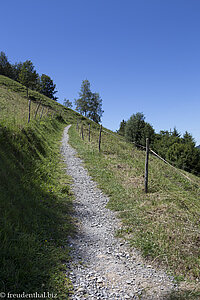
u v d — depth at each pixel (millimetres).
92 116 92875
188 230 4727
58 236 4602
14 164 6875
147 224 5305
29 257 3424
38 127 16578
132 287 3344
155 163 13297
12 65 88688
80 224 5590
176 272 3695
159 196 7102
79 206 6816
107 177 9992
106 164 12102
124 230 5281
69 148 17172
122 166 11617
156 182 8820
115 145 18781
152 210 6035
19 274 3057
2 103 18109
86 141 20500
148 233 4895
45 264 3516
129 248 4539
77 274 3549
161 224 5113
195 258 3916
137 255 4281
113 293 3184
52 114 38562
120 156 14344
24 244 3629
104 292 3191
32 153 9828
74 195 7797
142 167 11445
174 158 19297
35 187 6637
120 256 4262
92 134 27312
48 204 6133
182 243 4352
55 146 16266
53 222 5090
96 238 4949
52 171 9789
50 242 4238
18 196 5102
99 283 3396
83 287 3240
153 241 4520
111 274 3666
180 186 9172
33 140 11469
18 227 3998
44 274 3244
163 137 27531
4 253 3225
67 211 6227
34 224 4523
